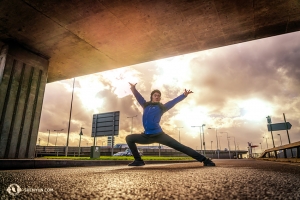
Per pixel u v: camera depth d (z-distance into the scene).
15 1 5.39
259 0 5.43
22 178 2.31
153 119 4.68
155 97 4.93
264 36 7.12
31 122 7.39
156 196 1.26
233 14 5.95
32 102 7.52
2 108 6.55
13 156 6.66
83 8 5.68
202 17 6.09
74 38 7.12
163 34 6.96
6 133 6.55
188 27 6.58
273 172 2.80
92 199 1.19
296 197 1.21
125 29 6.66
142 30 6.72
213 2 5.49
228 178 2.14
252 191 1.40
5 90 6.70
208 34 6.97
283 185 1.65
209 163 4.64
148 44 7.59
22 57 7.38
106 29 6.65
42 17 6.04
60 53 8.11
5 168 4.33
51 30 6.66
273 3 5.51
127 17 6.07
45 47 7.64
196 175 2.51
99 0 5.38
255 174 2.54
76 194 1.35
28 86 7.46
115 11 5.80
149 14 5.95
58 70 9.71
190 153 4.70
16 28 6.50
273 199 1.16
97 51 8.04
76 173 3.03
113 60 8.81
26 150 7.09
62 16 6.00
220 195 1.28
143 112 4.95
